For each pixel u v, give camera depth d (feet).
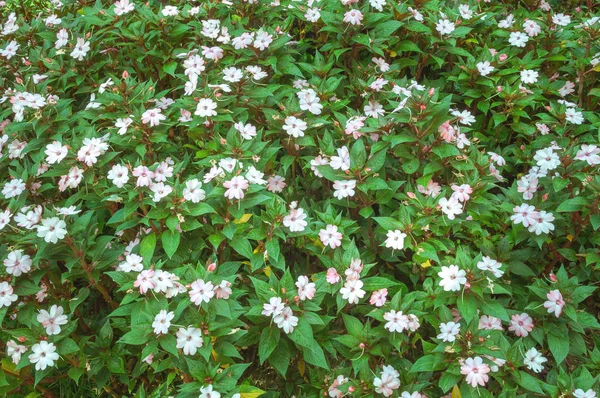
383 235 4.77
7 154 5.12
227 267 4.44
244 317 4.52
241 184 4.30
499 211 4.85
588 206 4.54
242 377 4.75
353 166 4.66
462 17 6.12
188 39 5.98
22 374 4.32
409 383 4.12
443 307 4.18
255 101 5.24
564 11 7.12
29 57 5.74
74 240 4.22
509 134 5.89
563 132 5.46
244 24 6.01
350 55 5.98
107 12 5.79
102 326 4.68
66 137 5.16
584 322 4.31
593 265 4.82
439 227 4.57
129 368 4.63
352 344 4.21
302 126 4.93
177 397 3.92
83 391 4.66
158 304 4.08
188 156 5.08
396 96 5.34
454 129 4.87
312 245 4.61
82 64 5.70
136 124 4.77
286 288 4.15
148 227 4.66
